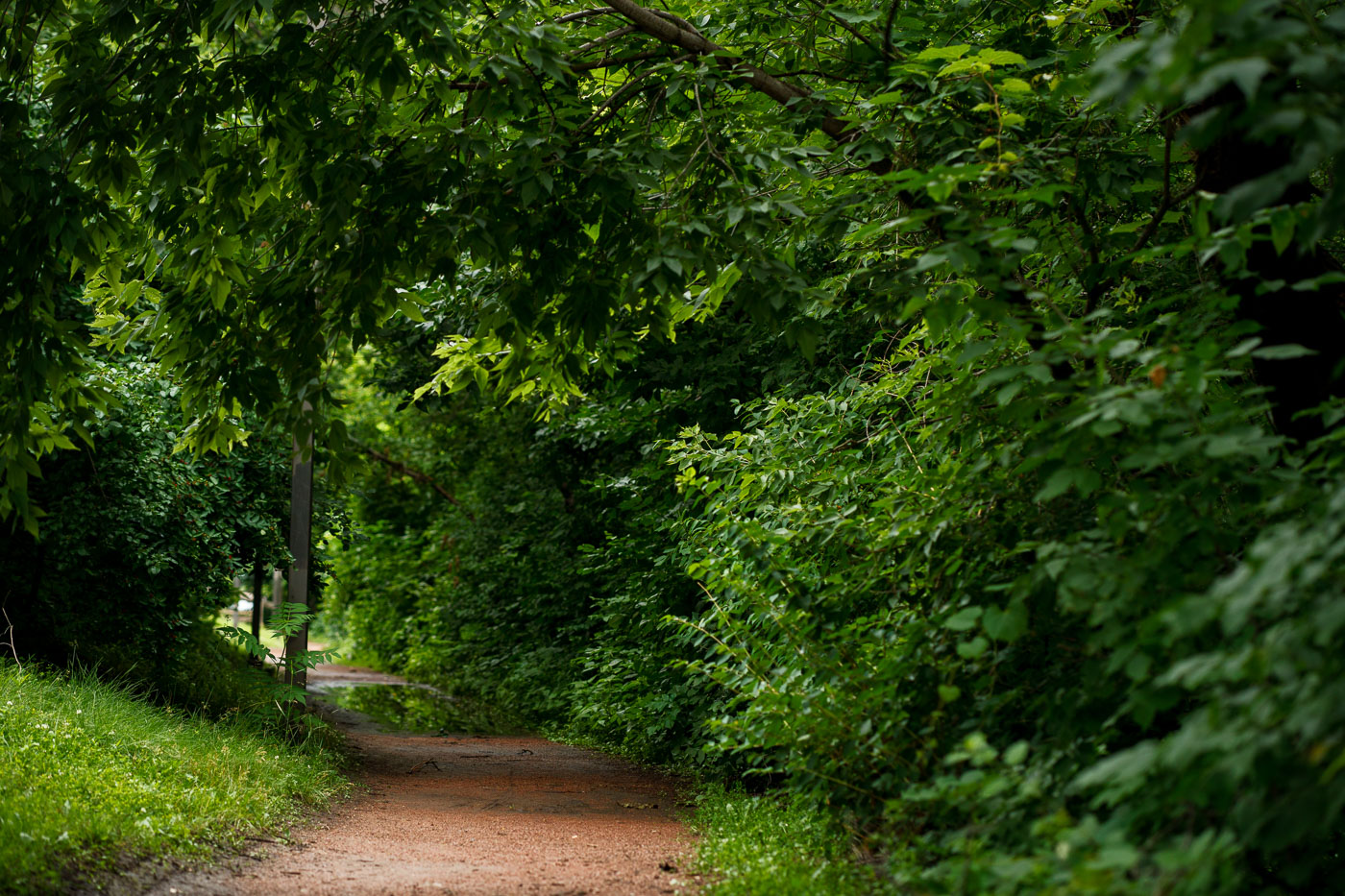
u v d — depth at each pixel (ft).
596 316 21.85
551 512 63.77
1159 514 13.58
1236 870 11.33
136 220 24.95
